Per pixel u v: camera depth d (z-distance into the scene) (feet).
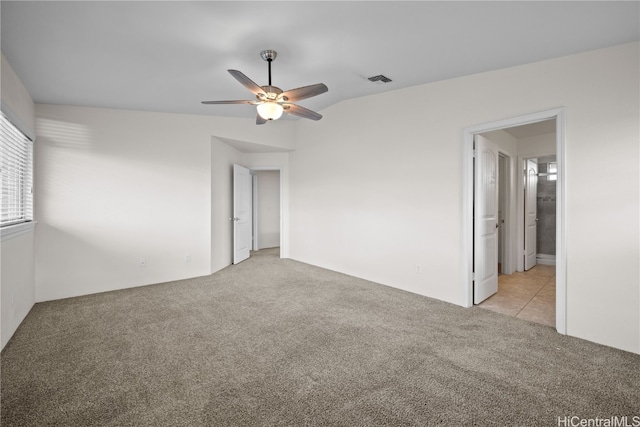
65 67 9.42
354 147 15.21
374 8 6.91
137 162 13.91
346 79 11.43
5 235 8.25
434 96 11.83
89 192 12.87
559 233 8.81
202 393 6.09
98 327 9.34
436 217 11.89
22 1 6.32
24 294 10.21
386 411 5.55
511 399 5.88
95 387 6.28
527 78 9.44
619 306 7.87
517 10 6.86
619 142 7.81
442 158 11.64
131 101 12.66
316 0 6.62
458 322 9.68
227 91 11.93
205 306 11.19
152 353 7.71
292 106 9.60
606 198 8.00
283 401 5.84
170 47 8.54
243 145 17.90
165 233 14.65
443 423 5.24
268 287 13.57
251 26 7.61
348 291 12.94
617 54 7.86
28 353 7.72
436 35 8.06
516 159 16.90
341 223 16.14
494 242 12.73
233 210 18.21
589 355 7.55
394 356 7.54
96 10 6.75
